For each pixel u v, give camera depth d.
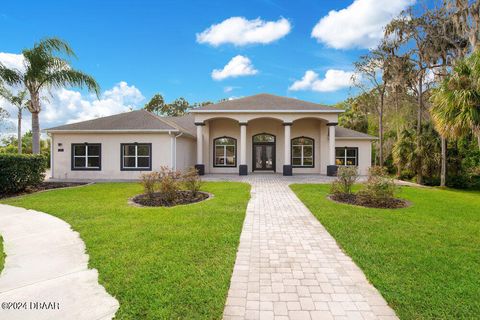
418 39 16.38
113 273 3.53
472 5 12.66
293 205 8.19
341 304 2.93
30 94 12.45
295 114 17.56
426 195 10.41
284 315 2.73
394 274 3.56
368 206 8.00
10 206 7.81
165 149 15.65
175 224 5.83
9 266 3.81
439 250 4.41
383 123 22.08
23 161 10.42
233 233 5.23
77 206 7.72
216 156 19.95
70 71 12.65
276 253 4.41
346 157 19.45
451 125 8.69
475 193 13.12
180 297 2.98
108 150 15.77
